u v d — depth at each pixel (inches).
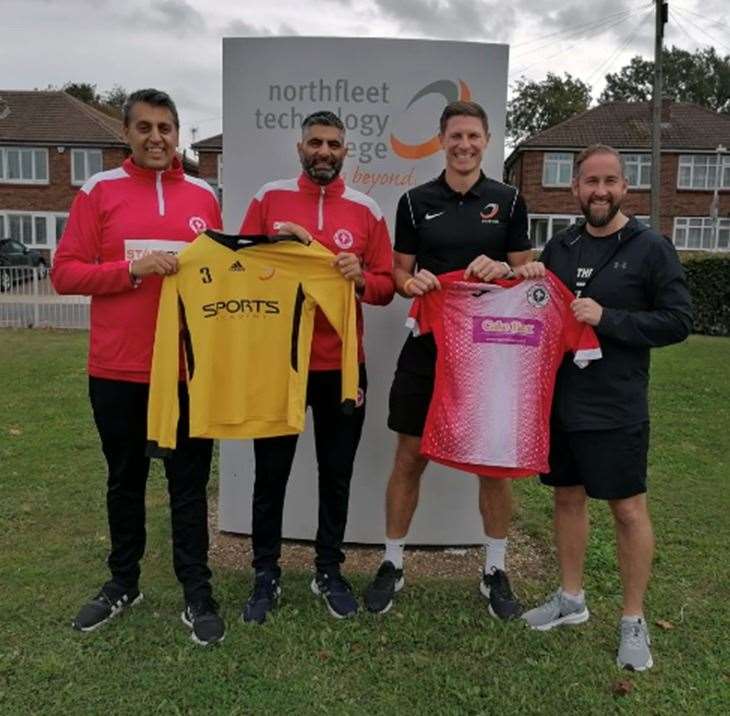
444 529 170.6
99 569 151.6
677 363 423.5
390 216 157.5
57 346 478.6
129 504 130.0
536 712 108.5
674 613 137.4
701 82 2669.8
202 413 120.4
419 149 155.2
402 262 135.2
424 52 152.3
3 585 143.8
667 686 115.0
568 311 119.3
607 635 129.9
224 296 122.4
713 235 1262.3
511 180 1529.3
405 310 160.6
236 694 111.2
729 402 322.7
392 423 137.3
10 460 225.3
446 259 130.2
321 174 126.3
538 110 2185.0
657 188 737.6
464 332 124.6
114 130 1347.2
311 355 129.4
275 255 123.0
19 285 727.7
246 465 170.2
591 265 118.5
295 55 153.0
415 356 134.1
